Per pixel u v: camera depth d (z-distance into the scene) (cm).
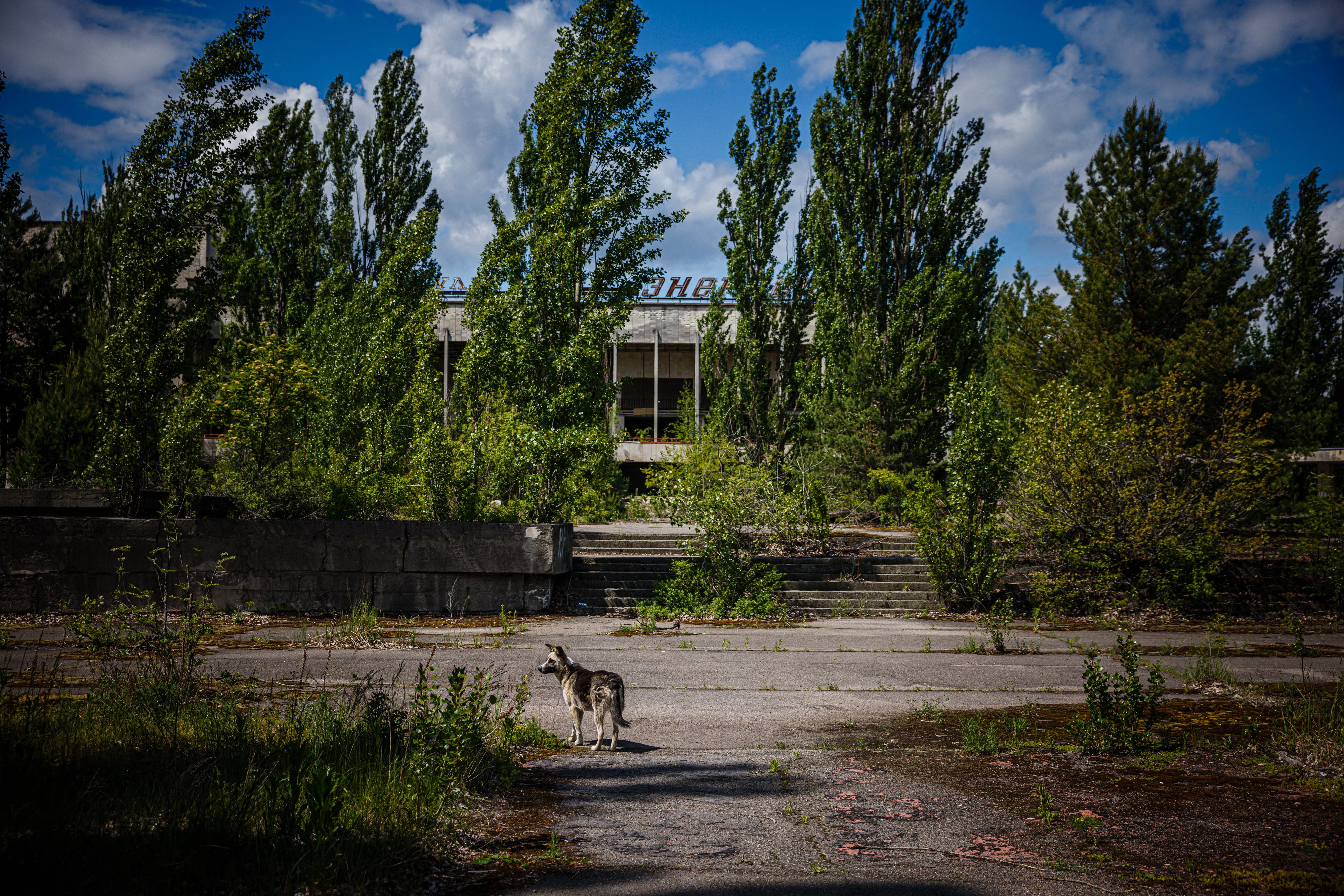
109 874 338
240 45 1609
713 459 2188
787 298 3175
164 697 648
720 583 1622
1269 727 710
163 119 1582
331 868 356
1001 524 1712
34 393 2616
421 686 560
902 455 2633
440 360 4819
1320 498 1744
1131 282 2364
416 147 3438
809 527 1953
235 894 336
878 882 374
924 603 1647
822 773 580
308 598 1500
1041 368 2461
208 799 426
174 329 1581
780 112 3053
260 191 3319
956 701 871
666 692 910
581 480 1856
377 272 3369
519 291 1805
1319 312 3550
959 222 2756
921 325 2736
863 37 2767
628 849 419
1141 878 379
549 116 1905
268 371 1597
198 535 1475
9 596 1411
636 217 1923
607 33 1911
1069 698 889
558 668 698
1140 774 568
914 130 2773
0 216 1226
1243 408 1770
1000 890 365
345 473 1830
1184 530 1627
